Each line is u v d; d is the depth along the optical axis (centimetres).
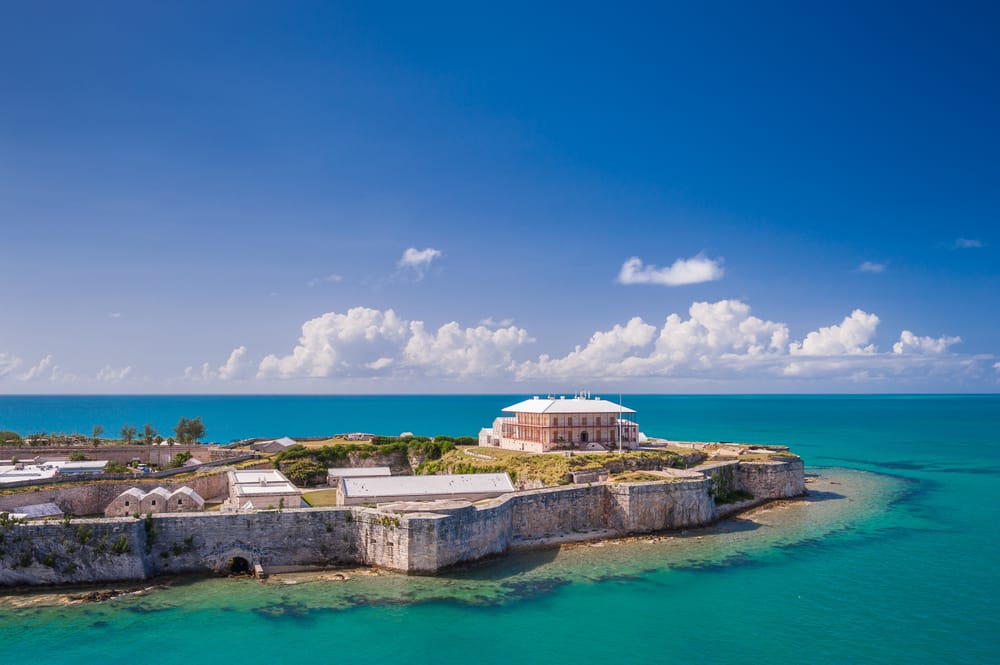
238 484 10656
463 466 13112
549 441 13612
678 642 6169
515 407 15175
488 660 5794
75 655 5788
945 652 5969
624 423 13962
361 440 18250
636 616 6744
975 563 8538
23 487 9919
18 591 7075
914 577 7975
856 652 5975
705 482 10625
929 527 10556
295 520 8019
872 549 9200
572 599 7181
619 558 8681
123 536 7381
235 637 6147
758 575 8025
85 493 10412
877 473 16800
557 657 5856
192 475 11912
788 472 13312
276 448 16600
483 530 8438
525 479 11500
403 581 7575
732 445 15750
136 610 6694
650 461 12344
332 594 7194
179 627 6334
